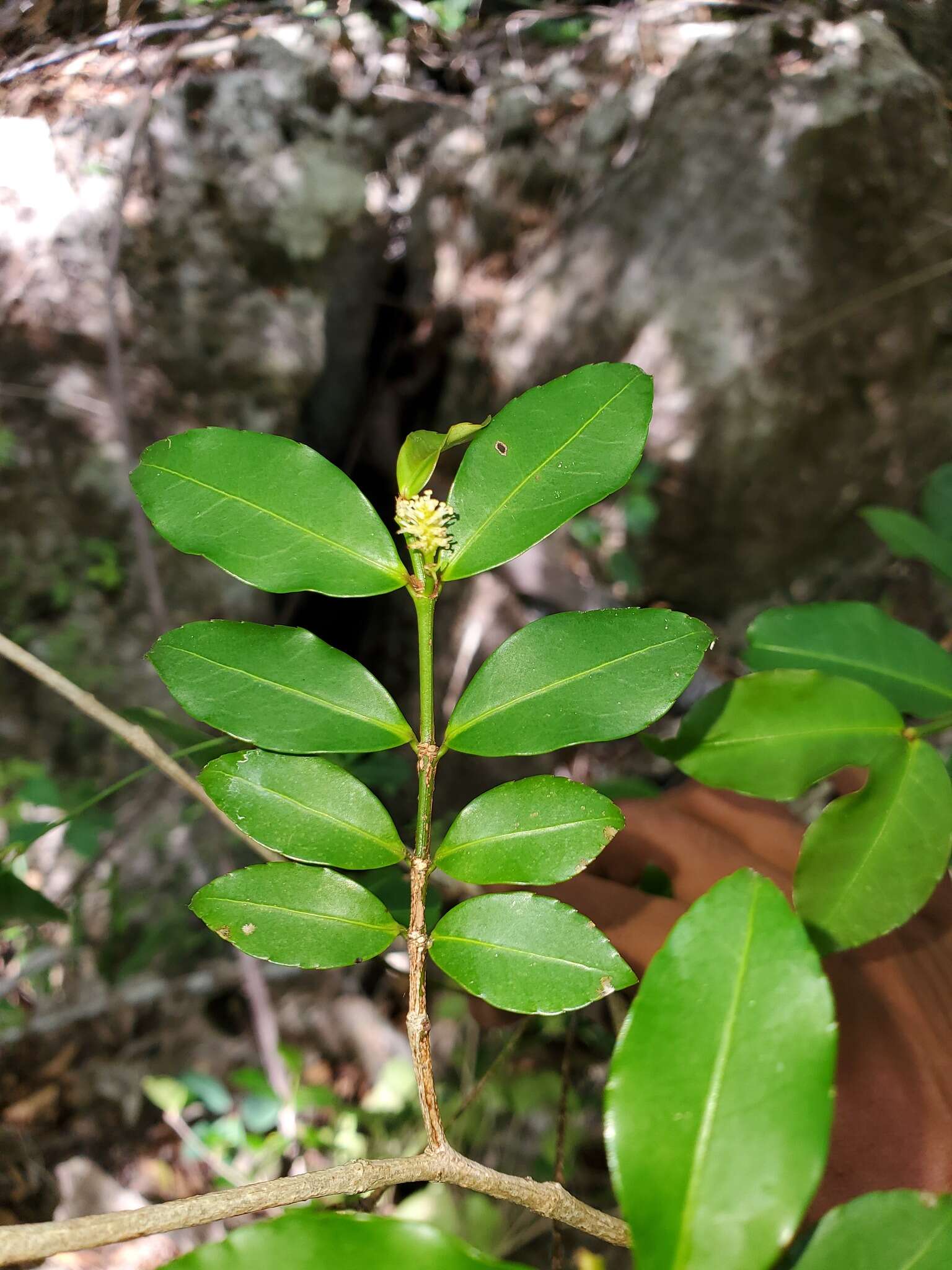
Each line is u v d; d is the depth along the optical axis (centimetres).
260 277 68
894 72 70
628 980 16
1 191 59
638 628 18
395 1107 56
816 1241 15
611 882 28
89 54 58
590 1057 56
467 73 83
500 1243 49
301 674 18
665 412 76
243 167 66
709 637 18
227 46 66
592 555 82
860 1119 24
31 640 62
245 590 69
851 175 70
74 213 60
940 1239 14
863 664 24
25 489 61
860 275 72
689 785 32
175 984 59
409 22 80
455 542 18
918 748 21
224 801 18
